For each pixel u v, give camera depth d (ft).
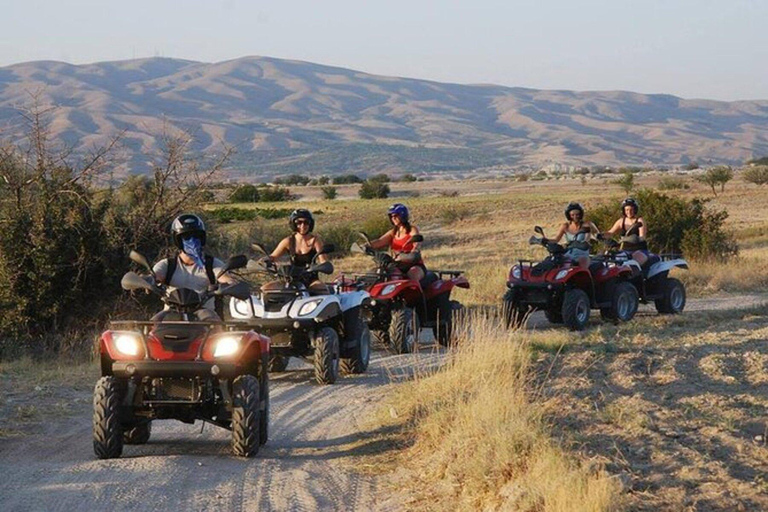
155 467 36.55
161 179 77.56
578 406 40.01
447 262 147.95
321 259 58.03
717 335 60.64
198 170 78.54
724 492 28.71
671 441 34.30
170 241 75.97
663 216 135.03
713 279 111.75
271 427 44.86
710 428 35.65
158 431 44.11
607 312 80.74
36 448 40.06
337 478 36.06
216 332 38.27
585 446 33.91
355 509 32.42
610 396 41.86
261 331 56.34
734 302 97.19
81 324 73.36
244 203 432.25
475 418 37.17
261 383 40.22
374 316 68.33
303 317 55.16
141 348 37.29
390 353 68.69
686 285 110.01
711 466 31.01
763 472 30.63
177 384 37.86
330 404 50.16
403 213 69.21
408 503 32.76
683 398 41.22
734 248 137.08
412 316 67.21
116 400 37.50
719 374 46.50
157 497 32.81
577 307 75.56
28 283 71.77
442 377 48.47
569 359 51.19
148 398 38.19
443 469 35.06
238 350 37.47
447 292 70.74
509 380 42.60
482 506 30.89
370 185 496.64
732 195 350.43
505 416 36.78
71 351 68.03
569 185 592.19
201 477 35.45
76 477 35.06
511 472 32.14
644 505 27.89
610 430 36.09
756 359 49.88
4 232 71.51
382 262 68.44
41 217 72.23
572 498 27.61
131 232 74.95
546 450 31.91
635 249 86.94
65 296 72.38
